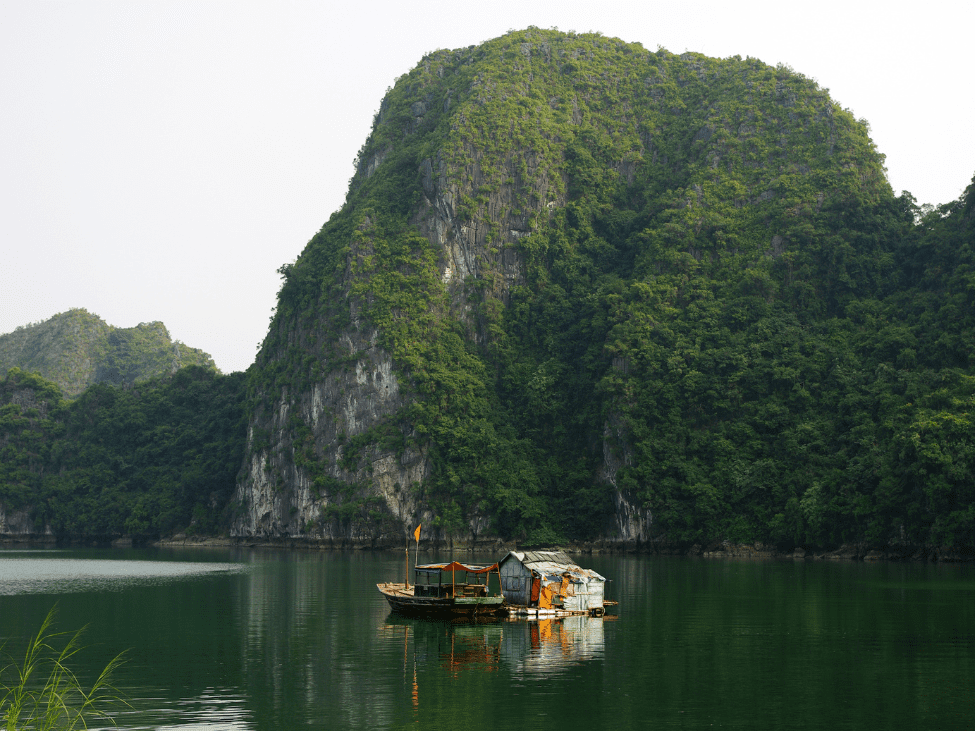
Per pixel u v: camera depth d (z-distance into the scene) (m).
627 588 74.75
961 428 104.25
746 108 173.00
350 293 155.75
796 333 140.75
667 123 182.75
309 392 157.38
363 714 32.22
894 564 103.25
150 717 31.91
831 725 30.67
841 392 130.75
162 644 47.16
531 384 153.25
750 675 38.44
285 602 66.19
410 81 193.38
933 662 41.16
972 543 102.00
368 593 73.00
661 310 148.62
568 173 173.88
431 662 41.62
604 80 184.62
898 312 140.38
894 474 110.12
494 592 73.31
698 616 57.03
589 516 137.38
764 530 122.38
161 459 193.38
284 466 160.00
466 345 160.00
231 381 199.00
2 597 70.19
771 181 161.12
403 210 169.00
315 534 148.62
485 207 165.50
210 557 130.00
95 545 184.50
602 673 39.03
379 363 150.75
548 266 167.62
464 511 141.38
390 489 144.12
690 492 127.38
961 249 137.75
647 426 137.88
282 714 32.22
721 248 155.62
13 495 191.88
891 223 152.12
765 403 134.00
